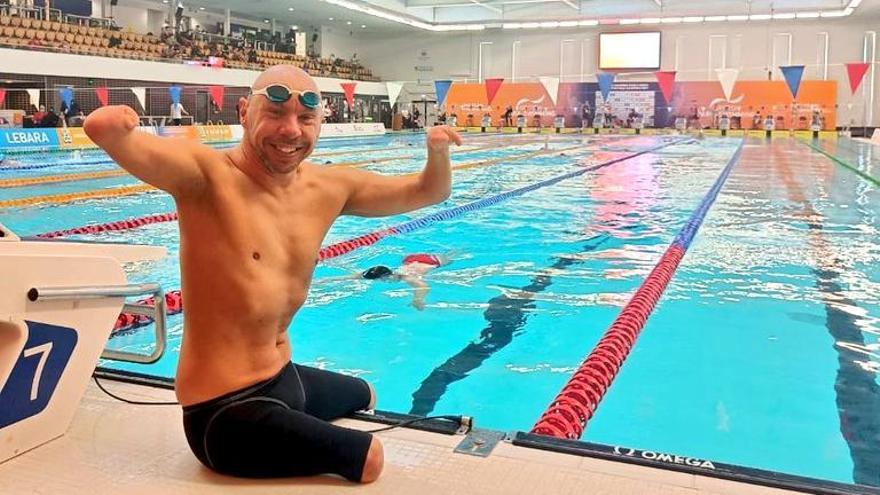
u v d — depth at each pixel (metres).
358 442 1.57
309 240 1.71
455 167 11.88
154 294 2.03
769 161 13.13
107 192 8.48
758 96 23.31
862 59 24.30
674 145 18.05
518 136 22.81
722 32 25.59
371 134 22.09
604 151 15.67
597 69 27.11
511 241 5.69
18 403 1.65
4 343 1.59
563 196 8.28
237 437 1.57
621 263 4.90
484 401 2.72
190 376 1.62
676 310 3.84
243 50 22.58
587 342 3.35
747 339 3.38
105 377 2.21
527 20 26.81
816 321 3.64
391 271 4.67
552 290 4.24
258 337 1.63
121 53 18.23
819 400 2.70
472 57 28.95
